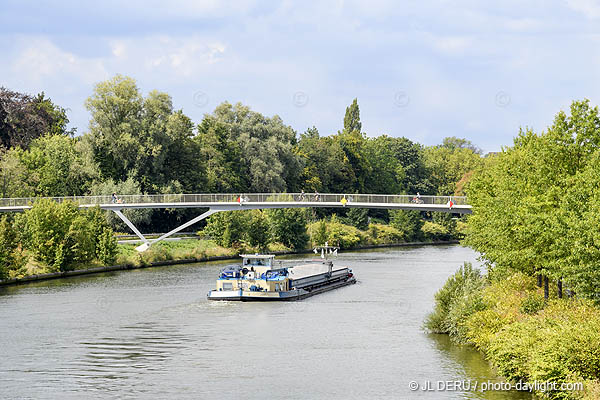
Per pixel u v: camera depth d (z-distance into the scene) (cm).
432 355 3522
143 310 4922
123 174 10462
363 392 2930
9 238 6406
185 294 5694
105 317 4634
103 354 3622
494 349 3077
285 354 3603
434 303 5259
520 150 4312
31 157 10406
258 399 2859
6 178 9450
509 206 3678
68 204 7462
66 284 6284
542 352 2680
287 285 5641
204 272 7369
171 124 10550
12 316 4641
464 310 3762
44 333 4122
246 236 9744
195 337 4028
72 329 4241
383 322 4469
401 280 6694
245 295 5403
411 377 3122
